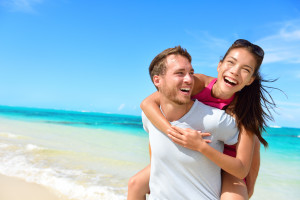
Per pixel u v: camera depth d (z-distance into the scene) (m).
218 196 2.32
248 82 2.36
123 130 19.16
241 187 2.31
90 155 7.59
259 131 2.29
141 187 2.63
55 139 10.66
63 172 5.48
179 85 2.14
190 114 2.25
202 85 2.59
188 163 2.23
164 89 2.24
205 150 2.08
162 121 2.25
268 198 5.14
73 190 4.45
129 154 8.27
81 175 5.35
